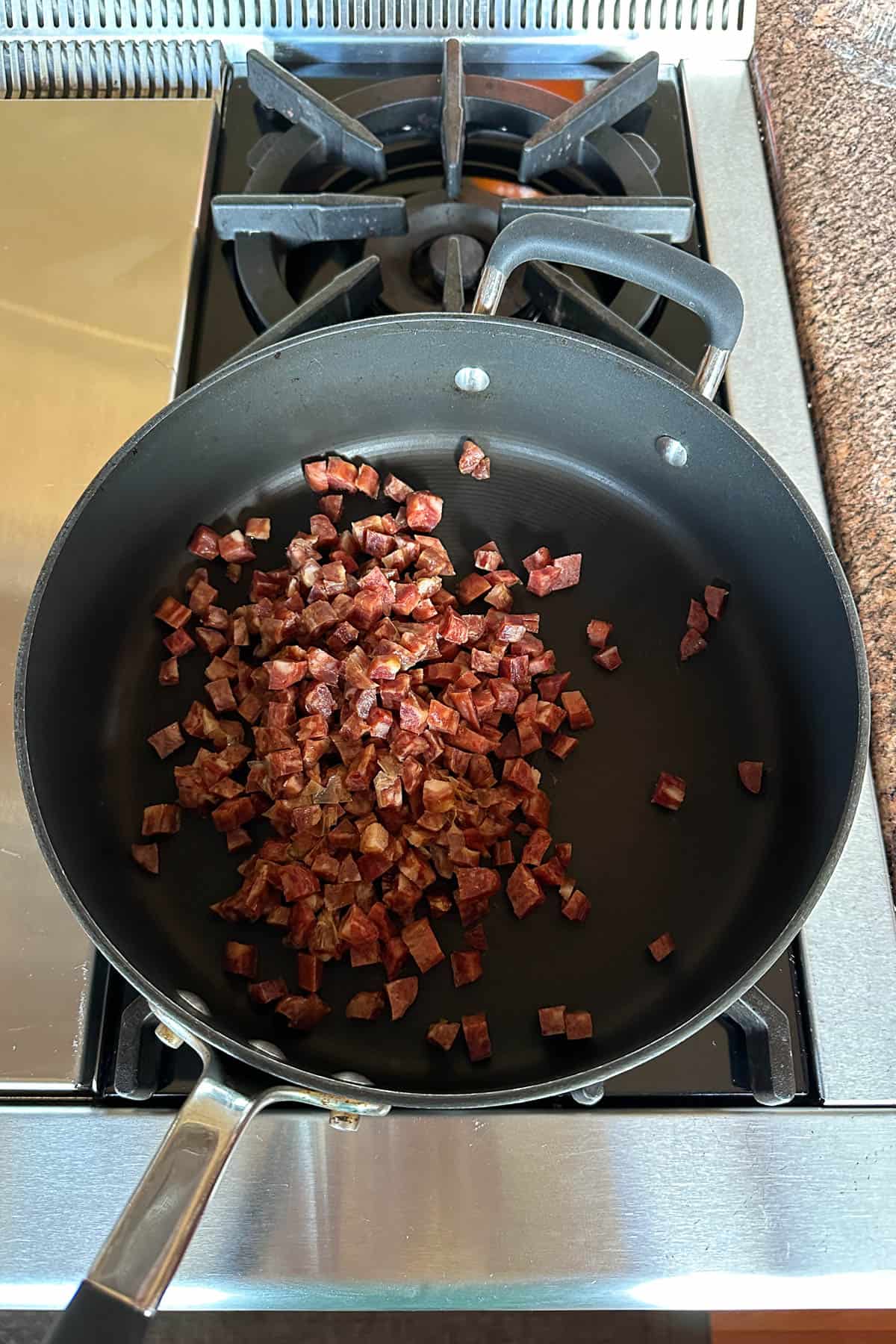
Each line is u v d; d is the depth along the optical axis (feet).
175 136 1.74
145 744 1.44
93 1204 1.12
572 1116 1.17
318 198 1.57
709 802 1.41
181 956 1.30
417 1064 1.24
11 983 1.20
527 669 1.49
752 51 1.84
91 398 1.53
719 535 1.52
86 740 1.37
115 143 1.73
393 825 1.42
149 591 1.51
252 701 1.47
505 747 1.47
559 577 1.54
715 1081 1.19
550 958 1.32
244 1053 0.96
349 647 1.52
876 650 1.39
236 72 1.86
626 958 1.32
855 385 1.53
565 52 1.83
